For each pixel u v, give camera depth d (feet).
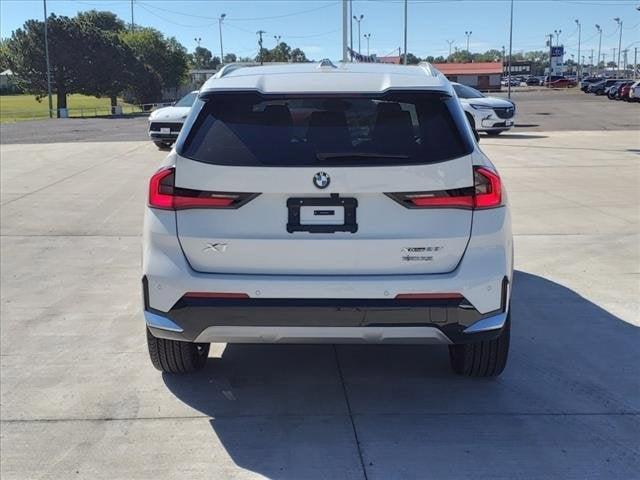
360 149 11.25
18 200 34.14
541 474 10.55
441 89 11.78
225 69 13.79
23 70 205.98
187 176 11.34
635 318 17.19
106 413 12.61
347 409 12.74
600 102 157.07
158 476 10.59
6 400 13.14
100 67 212.64
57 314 18.02
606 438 11.59
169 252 11.50
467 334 11.43
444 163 11.19
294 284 11.08
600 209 30.45
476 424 12.09
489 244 11.39
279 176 11.06
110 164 48.21
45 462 11.00
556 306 18.08
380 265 11.23
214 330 11.43
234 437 11.74
